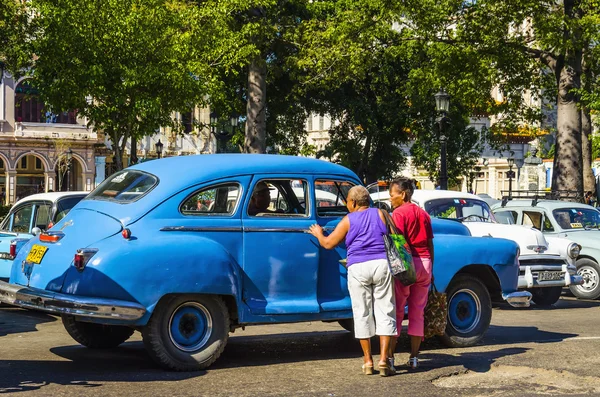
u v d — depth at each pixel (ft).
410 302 27.32
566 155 88.99
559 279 47.55
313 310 28.02
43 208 44.98
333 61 103.40
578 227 56.13
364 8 97.14
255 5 103.04
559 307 49.67
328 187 29.37
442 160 74.90
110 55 80.84
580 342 33.12
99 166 206.49
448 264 31.01
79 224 27.04
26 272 27.32
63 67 80.28
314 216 28.71
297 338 34.27
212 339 26.45
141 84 81.97
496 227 48.39
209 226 26.89
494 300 33.63
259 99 113.80
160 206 26.50
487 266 32.50
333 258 28.86
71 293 25.17
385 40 103.60
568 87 88.79
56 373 25.63
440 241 31.32
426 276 27.17
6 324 39.01
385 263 25.52
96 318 24.77
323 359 28.99
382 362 25.73
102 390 23.22
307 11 135.03
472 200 50.49
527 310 47.50
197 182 27.07
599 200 121.70
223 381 24.75
